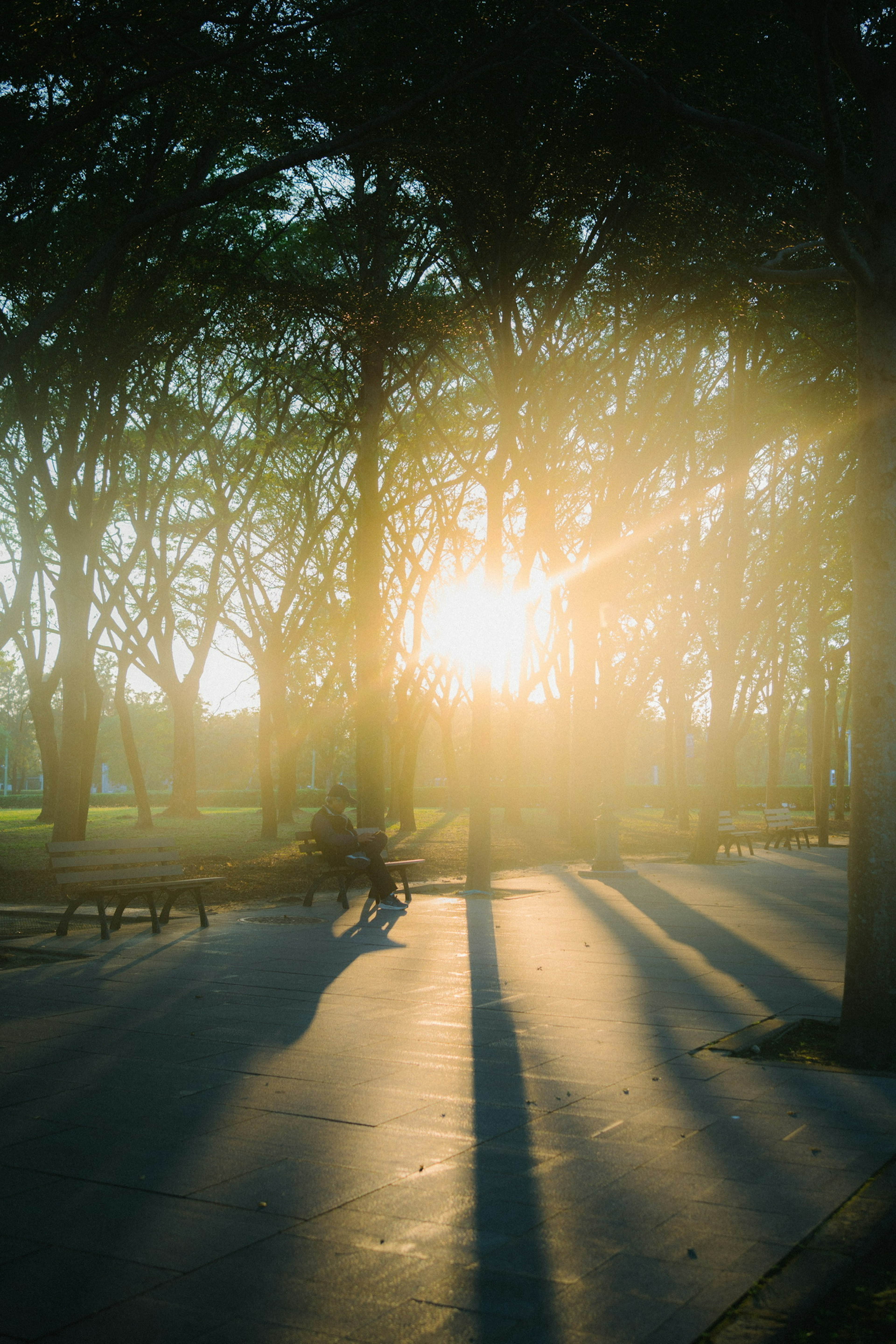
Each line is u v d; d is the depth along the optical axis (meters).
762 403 21.03
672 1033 7.10
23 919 13.35
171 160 15.63
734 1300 3.35
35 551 20.38
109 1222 3.99
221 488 23.86
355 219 18.34
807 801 55.75
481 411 24.39
